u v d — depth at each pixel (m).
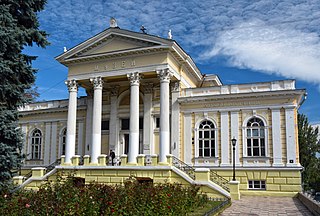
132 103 26.27
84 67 28.58
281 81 25.59
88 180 25.38
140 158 24.58
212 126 27.09
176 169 23.06
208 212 13.76
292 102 24.98
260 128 25.67
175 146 27.36
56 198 11.45
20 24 17.44
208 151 26.89
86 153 30.48
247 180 25.11
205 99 27.08
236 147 25.94
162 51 26.11
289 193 23.83
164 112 25.33
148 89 28.98
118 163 26.81
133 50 26.61
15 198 12.41
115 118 29.78
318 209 14.24
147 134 28.31
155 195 12.99
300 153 41.94
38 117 34.34
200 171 21.61
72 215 10.43
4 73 15.59
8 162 15.67
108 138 30.02
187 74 30.44
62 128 33.03
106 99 30.80
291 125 24.70
